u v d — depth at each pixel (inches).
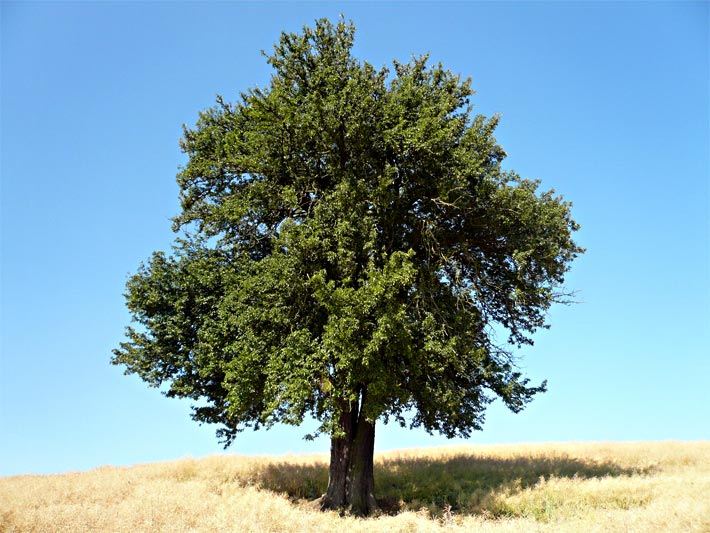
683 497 666.2
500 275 920.3
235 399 736.3
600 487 811.4
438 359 762.8
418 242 879.7
